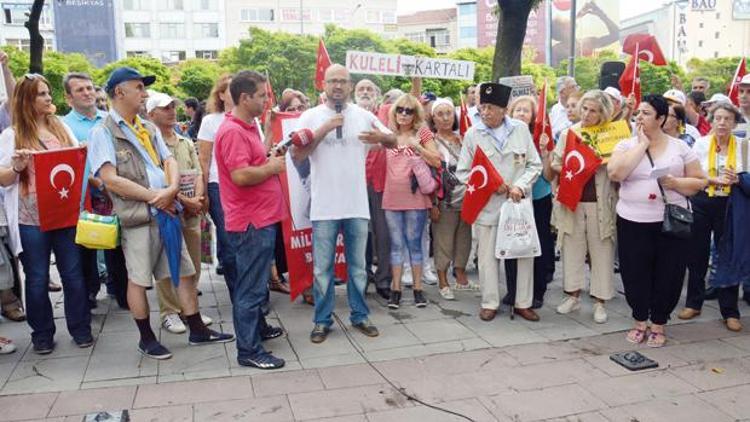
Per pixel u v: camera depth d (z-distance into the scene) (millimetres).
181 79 41594
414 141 5453
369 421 3607
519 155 5184
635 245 4660
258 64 40625
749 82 5320
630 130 5211
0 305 5453
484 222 5219
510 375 4203
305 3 77125
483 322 5250
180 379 4152
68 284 4660
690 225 4422
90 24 63625
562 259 5438
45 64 35312
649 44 7891
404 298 5941
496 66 8680
